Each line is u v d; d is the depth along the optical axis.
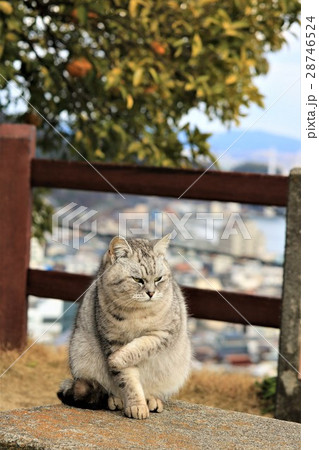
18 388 4.66
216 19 5.59
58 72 5.85
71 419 3.16
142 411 3.22
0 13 5.22
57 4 5.68
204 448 2.92
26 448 2.84
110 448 2.81
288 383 4.28
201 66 5.86
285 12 5.78
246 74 5.84
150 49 5.79
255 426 3.30
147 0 5.59
